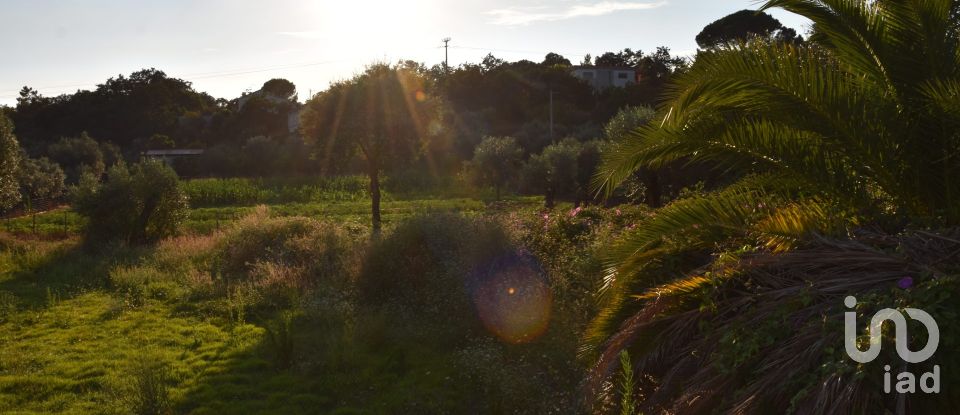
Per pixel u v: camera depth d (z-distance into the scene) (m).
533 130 51.62
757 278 4.36
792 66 4.72
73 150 51.12
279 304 11.05
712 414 3.98
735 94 4.92
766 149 4.93
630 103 54.84
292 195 39.66
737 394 3.73
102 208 20.17
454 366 7.52
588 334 5.70
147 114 78.31
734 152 5.07
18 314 10.79
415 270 10.07
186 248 16.73
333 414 6.51
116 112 77.50
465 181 40.22
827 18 4.96
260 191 40.09
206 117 84.69
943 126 4.43
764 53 4.84
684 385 4.33
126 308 11.20
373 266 10.34
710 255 5.05
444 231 10.34
